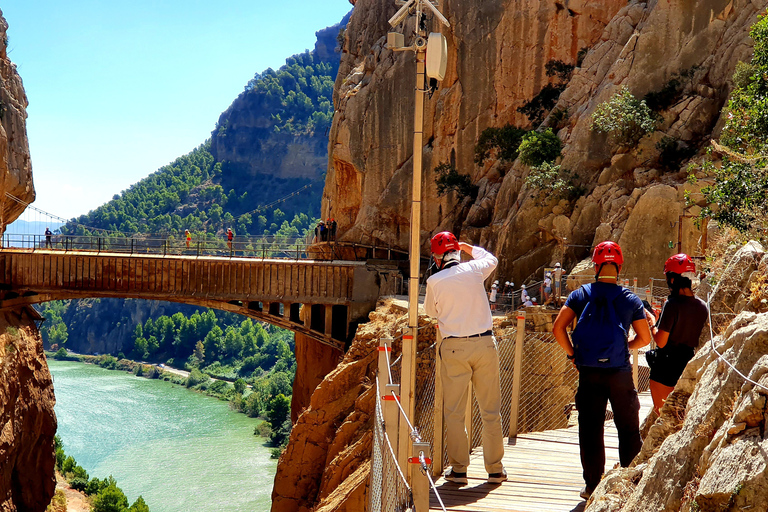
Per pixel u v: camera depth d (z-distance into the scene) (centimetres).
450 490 642
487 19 4566
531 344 1343
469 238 4175
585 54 4312
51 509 4591
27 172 5356
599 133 3397
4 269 3781
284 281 3666
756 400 307
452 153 4622
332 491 1934
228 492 5888
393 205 4747
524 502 607
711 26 3284
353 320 3541
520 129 4266
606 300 586
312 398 2505
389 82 4850
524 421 1291
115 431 8156
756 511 280
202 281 3722
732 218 1269
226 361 14450
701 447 354
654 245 2856
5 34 5353
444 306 646
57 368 14625
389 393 520
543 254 3434
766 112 1487
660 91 3322
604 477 486
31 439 4084
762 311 438
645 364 1278
